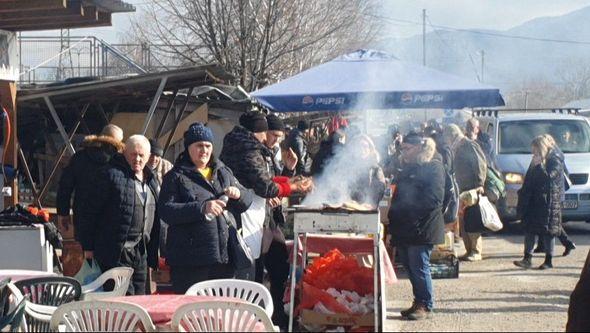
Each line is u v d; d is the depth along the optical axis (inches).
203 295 253.9
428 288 330.3
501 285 407.2
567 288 397.7
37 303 258.2
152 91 585.9
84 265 305.6
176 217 271.6
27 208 367.6
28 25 547.5
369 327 285.9
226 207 285.7
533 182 451.5
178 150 671.8
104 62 890.1
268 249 317.4
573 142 645.3
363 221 282.4
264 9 964.6
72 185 313.3
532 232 453.7
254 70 966.4
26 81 829.8
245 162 306.7
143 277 310.5
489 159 571.5
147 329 216.2
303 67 1080.8
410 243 326.3
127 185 302.0
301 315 288.8
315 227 283.7
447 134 488.1
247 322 217.0
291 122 933.8
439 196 324.5
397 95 388.2
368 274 295.1
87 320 219.5
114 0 529.3
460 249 517.3
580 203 590.6
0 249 346.9
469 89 382.9
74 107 605.3
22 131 646.5
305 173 521.7
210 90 687.7
